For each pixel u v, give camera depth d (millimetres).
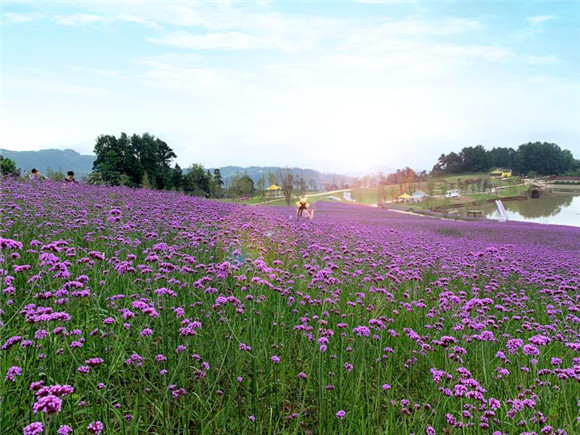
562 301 8570
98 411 3572
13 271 5578
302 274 7719
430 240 19156
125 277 6109
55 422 2936
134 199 16203
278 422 3947
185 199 20641
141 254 7836
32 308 4367
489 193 155750
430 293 9156
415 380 5180
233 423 3793
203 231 10375
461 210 93250
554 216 87500
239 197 95875
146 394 4020
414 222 34656
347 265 9930
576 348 5430
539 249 19953
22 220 8766
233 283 6496
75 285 4488
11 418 3193
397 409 4336
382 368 5090
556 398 4852
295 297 6887
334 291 7250
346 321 6250
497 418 4273
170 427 3486
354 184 184000
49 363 3650
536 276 11648
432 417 4234
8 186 13266
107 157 81062
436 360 5609
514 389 5043
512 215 89750
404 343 6016
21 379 3410
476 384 4090
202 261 7805
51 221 9477
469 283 10562
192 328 4316
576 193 157000
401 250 14203
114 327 4805
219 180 114688
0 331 4043
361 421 3848
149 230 10109
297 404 4398
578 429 4188
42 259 4852
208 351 4598
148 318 4770
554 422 4348
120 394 3900
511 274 12125
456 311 7102
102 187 21234
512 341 5207
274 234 12508
